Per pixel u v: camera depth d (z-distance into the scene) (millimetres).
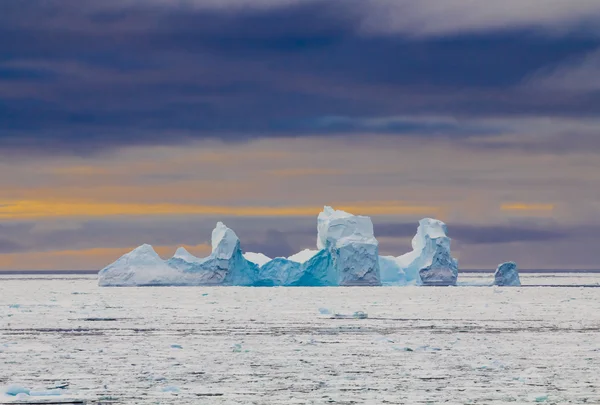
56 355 119062
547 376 98625
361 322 182500
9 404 81000
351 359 114875
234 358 116062
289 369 104938
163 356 118062
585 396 85562
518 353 121750
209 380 95938
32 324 175125
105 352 123125
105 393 87062
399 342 138625
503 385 92312
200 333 154625
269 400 83562
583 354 120438
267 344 134625
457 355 119438
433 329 164375
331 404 81562
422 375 99812
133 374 100500
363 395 86250
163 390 88875
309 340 139500
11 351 124312
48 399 83562
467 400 83562
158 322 181625
